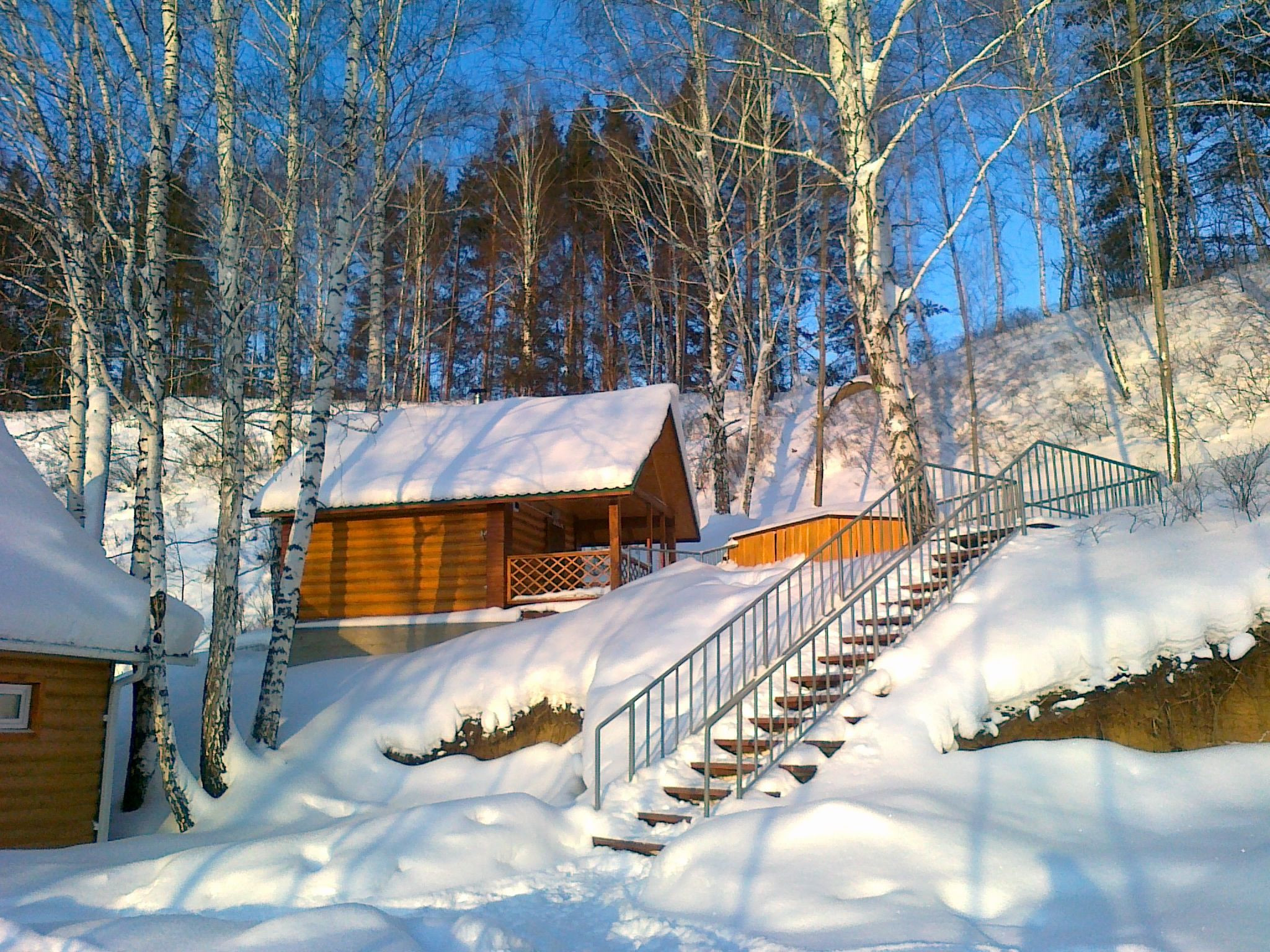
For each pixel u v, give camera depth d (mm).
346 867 6699
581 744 10414
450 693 11922
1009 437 23281
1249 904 4648
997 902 5211
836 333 37406
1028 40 17703
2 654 8883
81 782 9695
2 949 5242
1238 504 9547
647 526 20094
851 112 12617
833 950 4668
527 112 34562
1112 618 8078
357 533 16312
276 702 11461
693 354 39281
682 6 18453
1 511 9812
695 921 5453
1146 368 23031
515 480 14938
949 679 8078
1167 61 22250
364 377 33188
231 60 11156
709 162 23344
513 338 36031
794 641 9828
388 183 13172
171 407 25094
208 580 21250
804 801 7031
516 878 6695
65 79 10297
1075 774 6996
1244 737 7398
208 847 7426
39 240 11430
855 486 25047
